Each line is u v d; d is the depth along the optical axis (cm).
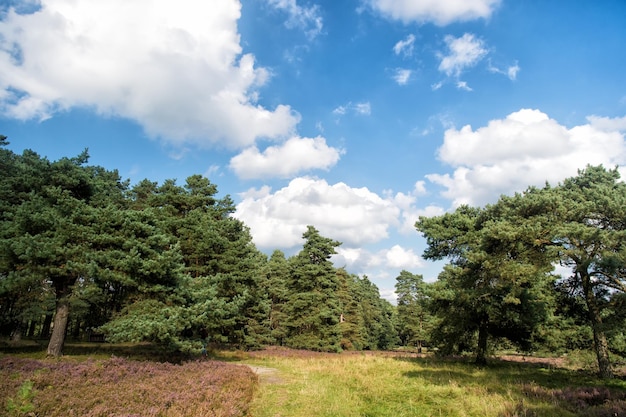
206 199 3152
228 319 2711
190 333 2397
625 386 1569
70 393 1035
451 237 2673
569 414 1094
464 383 1709
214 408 1029
